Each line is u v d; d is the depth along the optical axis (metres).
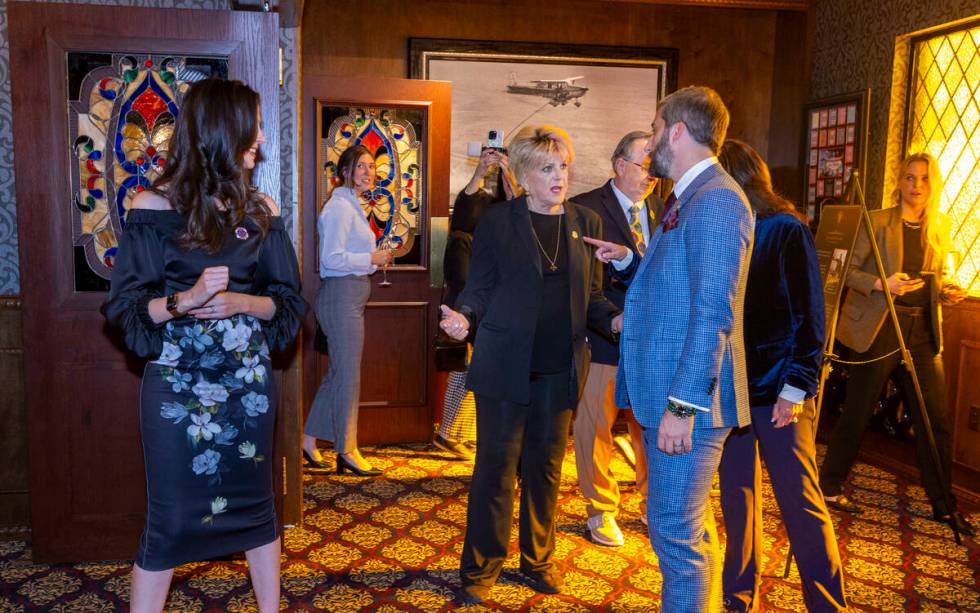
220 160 2.08
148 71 2.95
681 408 1.99
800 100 5.38
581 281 2.66
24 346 2.93
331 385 4.16
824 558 2.49
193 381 2.09
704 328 1.97
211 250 2.10
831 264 3.35
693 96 2.13
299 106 3.28
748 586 2.68
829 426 5.00
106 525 3.03
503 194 3.47
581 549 3.22
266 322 2.23
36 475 2.97
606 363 3.15
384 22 5.20
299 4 3.07
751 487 2.65
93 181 2.95
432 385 4.84
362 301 4.11
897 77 4.60
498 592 2.83
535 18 5.35
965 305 4.11
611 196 3.19
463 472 4.27
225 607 2.69
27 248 2.91
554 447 2.75
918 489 4.10
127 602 2.72
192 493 2.10
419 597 2.79
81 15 2.87
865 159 4.77
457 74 5.28
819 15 5.27
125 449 3.02
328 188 4.72
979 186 4.13
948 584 2.99
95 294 2.96
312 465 4.32
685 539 2.12
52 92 2.88
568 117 5.43
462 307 2.59
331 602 2.75
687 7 5.48
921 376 3.65
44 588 2.82
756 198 2.48
